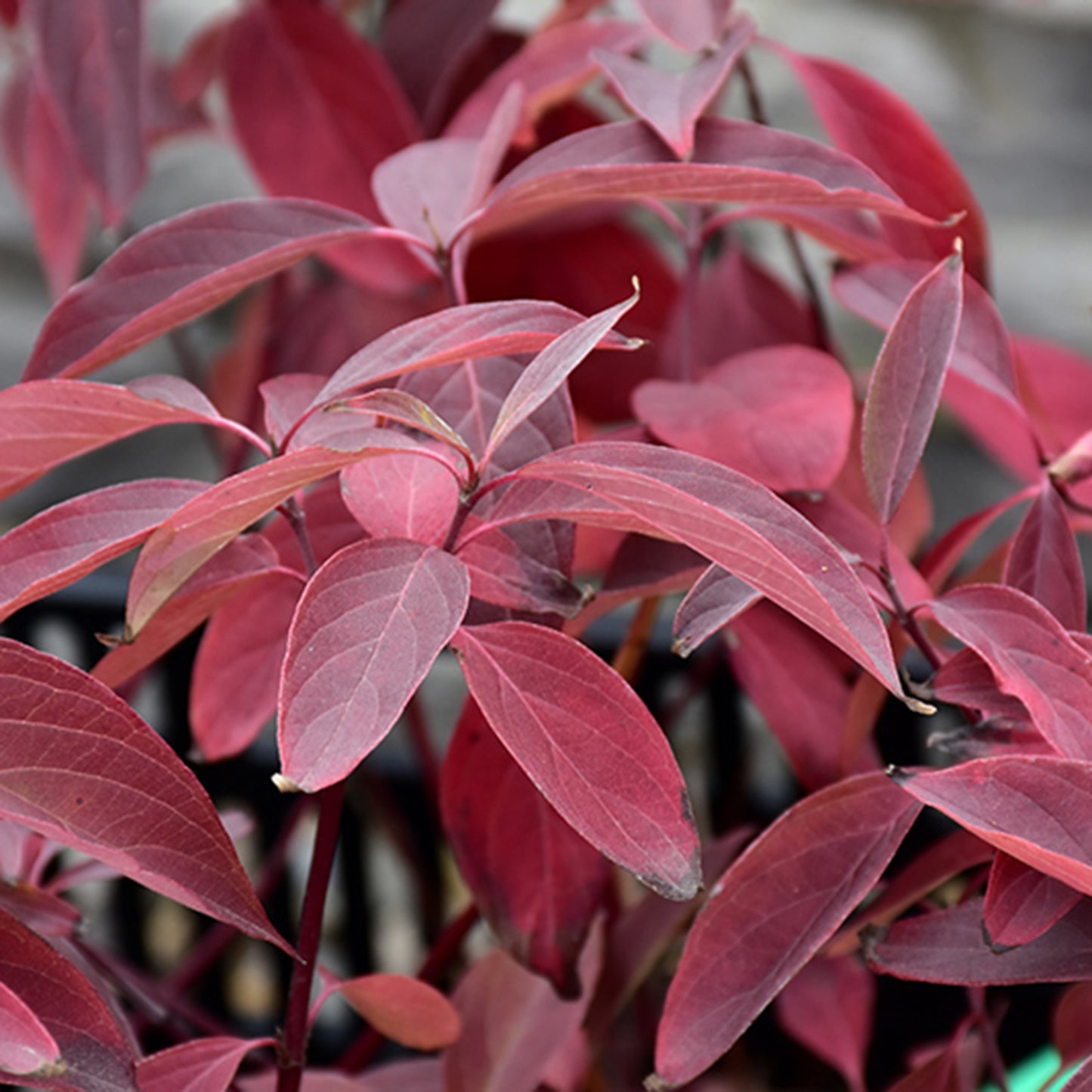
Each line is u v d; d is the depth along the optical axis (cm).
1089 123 241
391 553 81
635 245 122
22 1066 77
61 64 103
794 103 231
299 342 137
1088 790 80
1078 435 105
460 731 91
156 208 254
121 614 133
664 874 80
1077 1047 91
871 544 91
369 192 113
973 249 98
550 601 84
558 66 104
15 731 81
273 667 93
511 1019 95
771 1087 151
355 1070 105
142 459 260
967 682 84
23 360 266
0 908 81
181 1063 85
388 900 204
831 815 84
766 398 93
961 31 238
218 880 81
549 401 87
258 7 113
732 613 83
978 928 84
